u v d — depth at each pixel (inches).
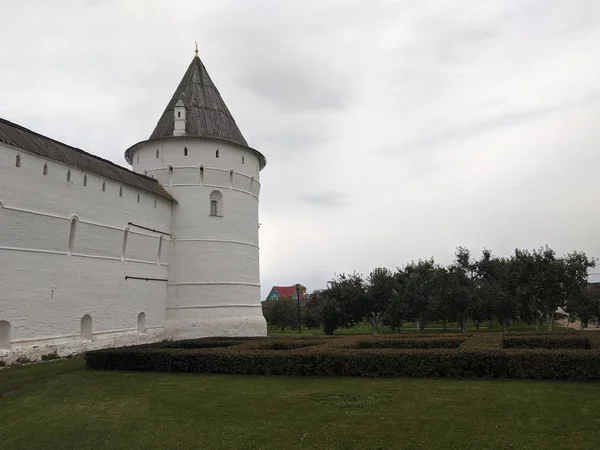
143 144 1309.1
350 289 1657.2
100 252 958.4
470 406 420.2
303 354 587.2
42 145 845.2
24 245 773.9
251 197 1386.6
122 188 1043.9
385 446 342.0
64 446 367.2
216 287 1254.3
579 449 322.7
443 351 557.6
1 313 727.1
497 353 534.6
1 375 637.9
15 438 389.1
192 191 1266.0
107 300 973.8
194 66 1461.6
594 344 692.7
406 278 1696.6
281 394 487.5
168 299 1218.6
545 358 522.0
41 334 797.9
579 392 456.1
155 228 1171.3
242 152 1360.7
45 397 517.3
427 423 381.4
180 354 637.3
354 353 574.9
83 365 711.1
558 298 1381.6
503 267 1779.0
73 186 890.1
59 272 844.6
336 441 353.4
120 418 429.4
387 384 514.0
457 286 1560.0
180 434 381.4
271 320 2484.0
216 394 497.0
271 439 362.0
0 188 735.1
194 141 1280.8
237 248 1307.8
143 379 591.8
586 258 1413.6
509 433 354.3
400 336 853.2
